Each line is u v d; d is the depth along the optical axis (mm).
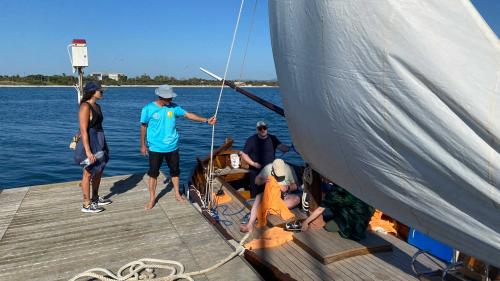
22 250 3980
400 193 1955
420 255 4012
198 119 5289
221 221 5289
